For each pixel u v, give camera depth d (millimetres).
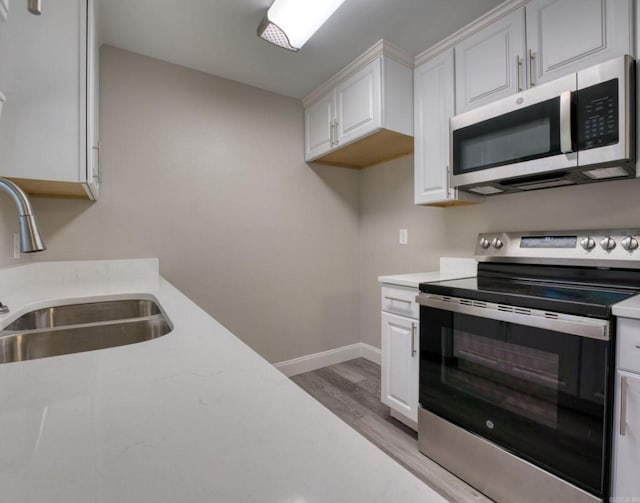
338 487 327
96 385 556
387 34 1904
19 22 1260
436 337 1620
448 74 1916
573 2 1406
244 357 692
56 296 1424
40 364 646
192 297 2271
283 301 2656
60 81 1324
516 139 1518
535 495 1259
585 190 1651
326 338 2885
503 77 1648
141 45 2002
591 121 1294
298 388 553
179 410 477
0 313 1113
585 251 1573
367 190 2973
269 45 2010
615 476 1087
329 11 1660
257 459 369
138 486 326
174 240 2203
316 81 2443
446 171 1923
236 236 2439
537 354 1254
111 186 2006
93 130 1401
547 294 1323
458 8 1695
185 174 2238
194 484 329
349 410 2125
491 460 1396
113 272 1977
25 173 1270
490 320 1403
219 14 1737
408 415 1838
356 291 3047
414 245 2568
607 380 1087
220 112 2369
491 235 1949
